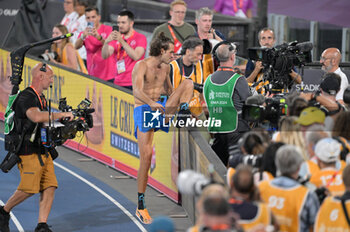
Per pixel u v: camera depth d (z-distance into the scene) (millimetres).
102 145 24438
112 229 18141
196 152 17719
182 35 24359
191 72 19781
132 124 22562
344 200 11906
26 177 17094
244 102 17953
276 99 16266
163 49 18562
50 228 18141
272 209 12055
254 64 20781
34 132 17078
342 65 24531
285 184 12062
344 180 12016
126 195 21141
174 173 20297
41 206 17438
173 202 20500
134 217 19188
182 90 19000
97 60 26656
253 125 18141
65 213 19391
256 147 13531
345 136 14602
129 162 23016
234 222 10094
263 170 12945
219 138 18578
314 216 11984
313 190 12430
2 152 25219
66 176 22906
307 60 19453
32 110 16906
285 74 18984
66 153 25609
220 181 14938
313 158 13781
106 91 23969
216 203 9805
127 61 25141
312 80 23406
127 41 25062
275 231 11320
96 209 19797
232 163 13883
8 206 17328
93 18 26578
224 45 18219
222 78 18250
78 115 17781
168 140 20656
